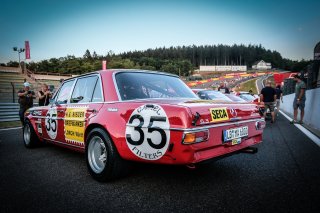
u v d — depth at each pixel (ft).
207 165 11.36
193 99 10.54
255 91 219.20
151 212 6.97
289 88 60.64
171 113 7.54
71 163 12.09
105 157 9.38
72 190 8.59
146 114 8.12
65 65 354.74
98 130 9.36
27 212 7.06
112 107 9.34
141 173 10.22
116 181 9.36
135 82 10.39
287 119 34.94
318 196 7.91
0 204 7.55
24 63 149.48
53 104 13.55
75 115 11.16
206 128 7.56
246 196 7.93
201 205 7.34
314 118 25.64
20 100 26.20
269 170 10.62
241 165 11.39
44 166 11.59
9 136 21.52
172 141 7.39
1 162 12.31
